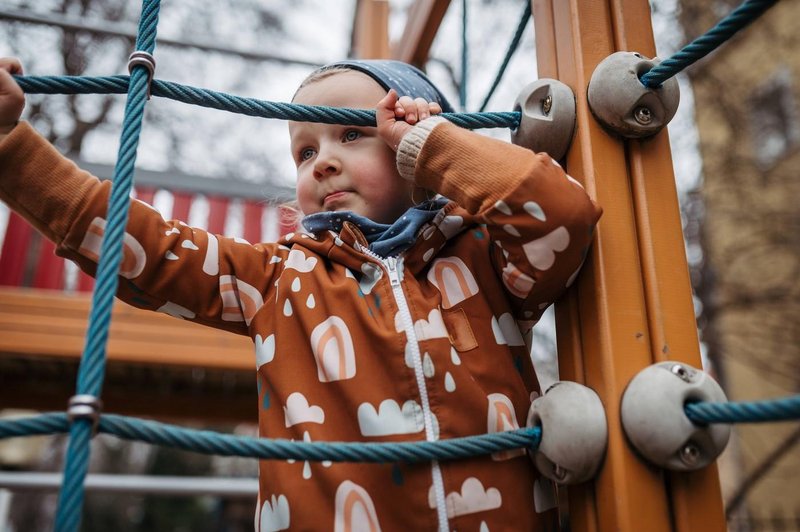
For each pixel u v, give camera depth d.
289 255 1.20
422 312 1.07
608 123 1.06
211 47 3.47
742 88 6.96
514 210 0.97
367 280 1.14
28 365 2.95
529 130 1.10
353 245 1.15
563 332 1.05
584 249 0.98
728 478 7.97
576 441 0.91
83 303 2.83
